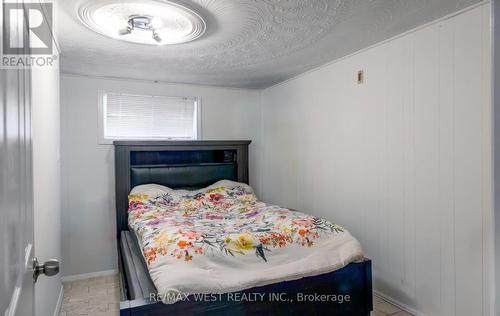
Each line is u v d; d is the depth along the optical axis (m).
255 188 4.50
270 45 2.68
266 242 2.04
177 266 1.74
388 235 2.66
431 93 2.30
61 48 2.66
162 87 3.94
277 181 4.21
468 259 2.08
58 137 2.71
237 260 1.90
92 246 3.56
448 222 2.20
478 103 2.02
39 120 1.78
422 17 2.19
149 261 1.82
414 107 2.43
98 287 3.22
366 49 2.81
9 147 0.72
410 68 2.45
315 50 2.83
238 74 3.63
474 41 2.04
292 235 2.13
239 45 2.66
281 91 4.09
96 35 2.37
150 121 3.89
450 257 2.19
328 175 3.32
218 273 1.81
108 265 3.62
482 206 2.01
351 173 3.03
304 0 1.90
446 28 2.20
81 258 3.52
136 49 2.71
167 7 1.92
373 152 2.79
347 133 3.06
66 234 3.45
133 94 3.79
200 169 3.95
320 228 2.23
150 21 2.10
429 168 2.32
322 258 2.07
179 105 4.04
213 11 2.02
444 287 2.23
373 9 2.04
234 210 3.18
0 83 0.63
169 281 1.64
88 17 2.03
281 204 4.12
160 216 2.82
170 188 3.72
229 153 4.19
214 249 1.87
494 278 0.67
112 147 3.66
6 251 0.68
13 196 0.76
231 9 2.00
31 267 0.99
